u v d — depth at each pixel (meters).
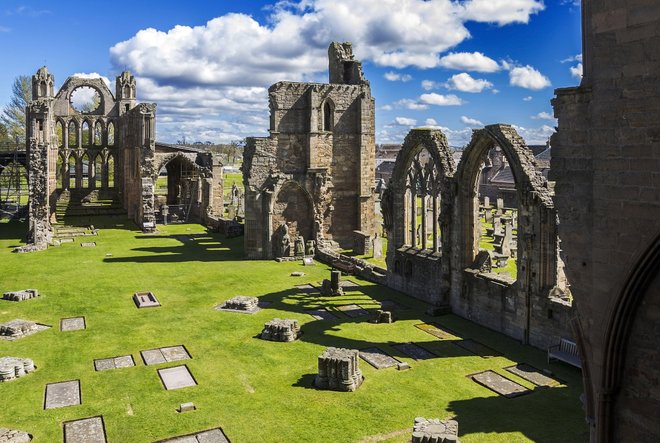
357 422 17.81
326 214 50.09
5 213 73.88
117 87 82.94
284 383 20.89
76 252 48.34
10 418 17.92
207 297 33.44
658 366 11.21
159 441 16.62
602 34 11.60
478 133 27.88
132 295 33.78
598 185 11.91
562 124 13.11
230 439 16.73
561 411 18.56
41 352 23.95
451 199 30.22
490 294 27.70
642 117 10.98
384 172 114.69
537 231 24.56
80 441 16.56
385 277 37.06
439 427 15.72
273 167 47.34
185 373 21.81
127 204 75.25
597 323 12.13
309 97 48.34
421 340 25.94
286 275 39.84
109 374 21.62
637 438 11.68
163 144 81.31
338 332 27.06
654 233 10.81
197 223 70.31
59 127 109.31
